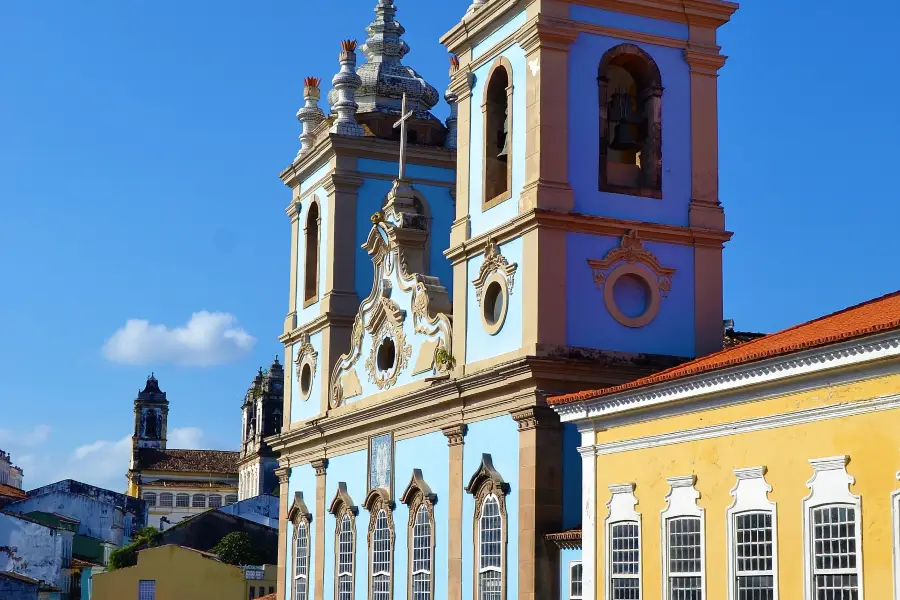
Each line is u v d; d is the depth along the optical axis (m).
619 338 29.89
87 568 84.81
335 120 42.41
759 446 21.39
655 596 23.48
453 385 31.64
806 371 20.23
